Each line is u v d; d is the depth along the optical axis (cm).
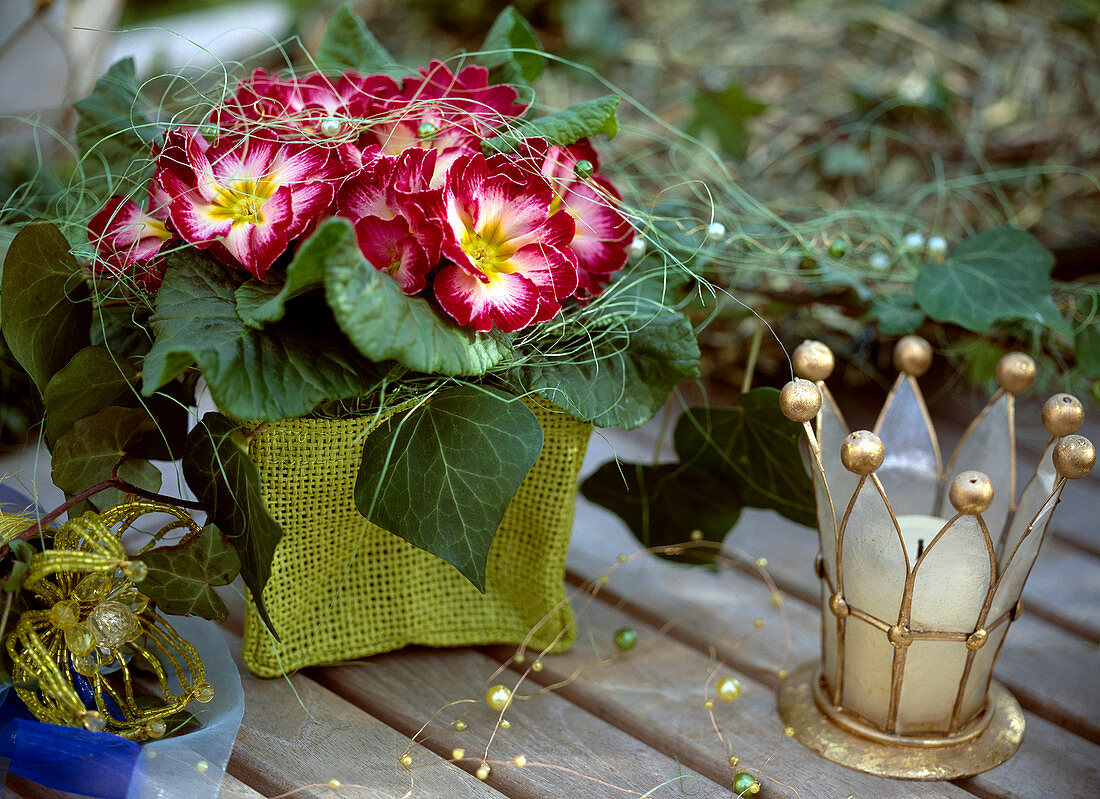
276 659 74
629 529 89
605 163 104
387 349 55
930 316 83
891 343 117
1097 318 88
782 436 75
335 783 64
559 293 65
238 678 70
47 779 61
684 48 159
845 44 156
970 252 86
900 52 153
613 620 86
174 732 67
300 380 58
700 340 116
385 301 56
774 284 98
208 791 61
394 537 76
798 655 81
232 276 63
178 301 61
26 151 116
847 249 88
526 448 64
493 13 165
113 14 126
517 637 81
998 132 137
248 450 64
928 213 124
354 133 66
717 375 119
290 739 69
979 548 61
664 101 148
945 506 78
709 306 84
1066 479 61
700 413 78
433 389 66
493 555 80
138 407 68
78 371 63
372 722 71
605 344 71
